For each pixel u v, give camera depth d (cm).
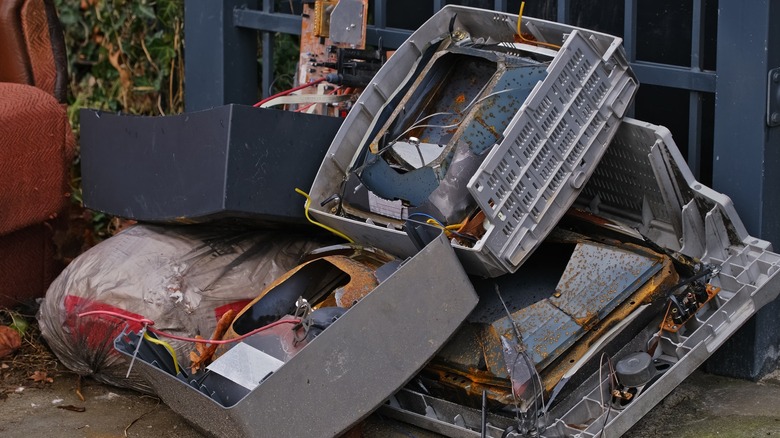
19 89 407
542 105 320
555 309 322
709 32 378
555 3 408
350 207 352
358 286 324
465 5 427
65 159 428
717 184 358
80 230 490
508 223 315
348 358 295
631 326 322
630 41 372
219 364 306
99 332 358
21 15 435
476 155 324
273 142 352
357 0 395
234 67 464
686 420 337
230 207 345
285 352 304
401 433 334
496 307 335
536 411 305
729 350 366
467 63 363
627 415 306
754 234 354
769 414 336
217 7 455
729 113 351
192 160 354
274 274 374
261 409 285
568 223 361
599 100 334
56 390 376
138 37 547
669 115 389
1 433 342
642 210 359
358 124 362
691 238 344
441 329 307
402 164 344
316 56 417
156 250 372
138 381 362
